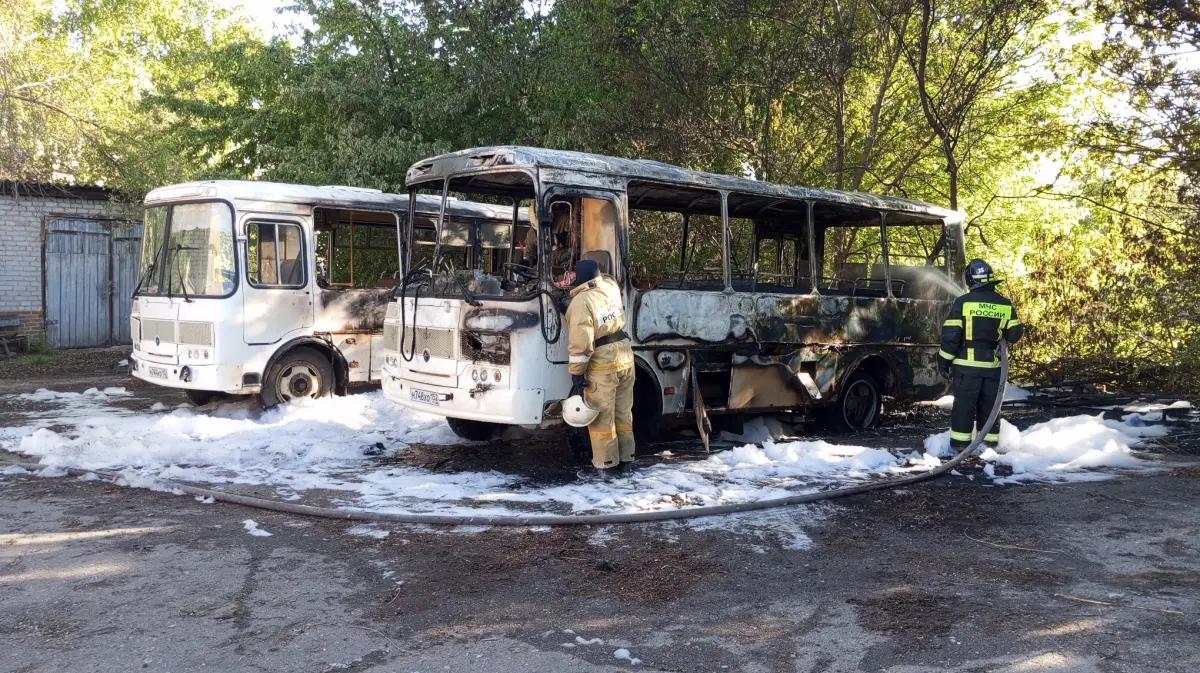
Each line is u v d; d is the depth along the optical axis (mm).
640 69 15078
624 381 7480
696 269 9508
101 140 18203
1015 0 13578
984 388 8555
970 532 6105
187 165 20016
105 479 7309
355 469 7926
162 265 10547
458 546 5688
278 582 4988
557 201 7449
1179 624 4461
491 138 17844
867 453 8227
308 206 10758
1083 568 5348
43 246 18375
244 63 18703
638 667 3967
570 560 5438
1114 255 13734
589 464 8164
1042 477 7793
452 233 9789
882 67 15125
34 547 5535
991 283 8531
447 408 7695
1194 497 7082
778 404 9234
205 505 6594
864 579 5148
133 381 14297
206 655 4023
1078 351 13805
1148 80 12062
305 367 10836
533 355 7234
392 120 17703
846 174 16406
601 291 7246
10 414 10719
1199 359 12008
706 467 8023
